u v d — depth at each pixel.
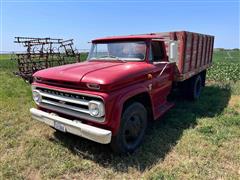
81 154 4.10
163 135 4.83
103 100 3.38
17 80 11.60
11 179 3.41
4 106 6.78
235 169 3.64
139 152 4.14
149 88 4.38
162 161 3.88
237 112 6.27
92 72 3.74
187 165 3.73
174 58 4.77
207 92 8.85
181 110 6.41
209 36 8.48
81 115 3.68
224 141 4.55
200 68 7.71
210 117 5.89
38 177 3.49
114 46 4.91
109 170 3.65
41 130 5.14
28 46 11.38
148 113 4.64
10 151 4.24
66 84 3.76
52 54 12.59
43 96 4.17
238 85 10.28
